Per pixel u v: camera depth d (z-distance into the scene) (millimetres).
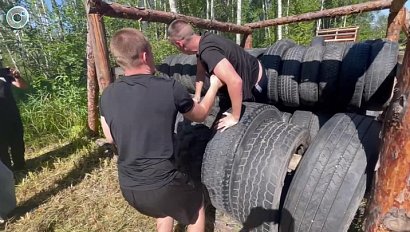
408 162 1179
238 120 2307
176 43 2480
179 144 2580
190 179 1992
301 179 1887
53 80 6871
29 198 3432
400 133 1180
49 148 4852
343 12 4715
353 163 1804
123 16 3402
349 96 3023
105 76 3504
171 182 1814
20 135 3973
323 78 3055
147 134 1712
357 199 1770
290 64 3301
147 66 1788
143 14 3600
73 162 4184
